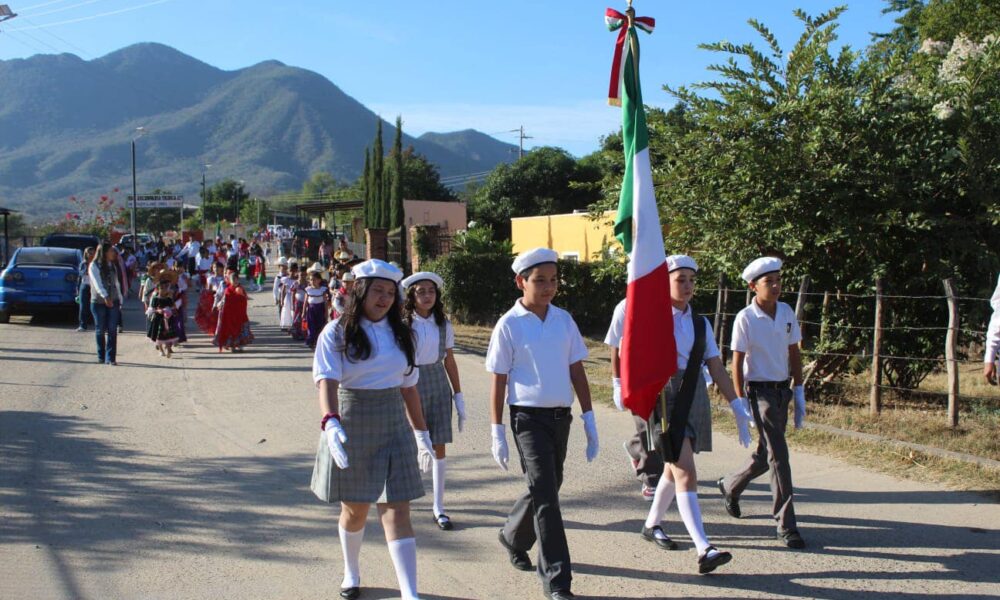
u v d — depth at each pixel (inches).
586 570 197.9
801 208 358.6
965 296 350.9
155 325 542.0
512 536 197.0
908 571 194.7
